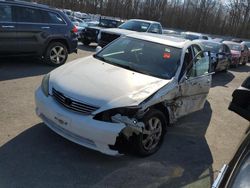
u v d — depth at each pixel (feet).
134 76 17.25
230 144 20.16
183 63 18.99
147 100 15.44
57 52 33.99
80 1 203.62
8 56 30.17
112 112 14.53
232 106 10.08
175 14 222.28
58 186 13.23
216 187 7.50
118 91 15.42
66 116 14.78
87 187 13.42
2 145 15.69
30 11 31.09
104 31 43.68
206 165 16.78
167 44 20.18
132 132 14.82
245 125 24.34
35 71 30.58
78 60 19.44
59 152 15.69
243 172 7.23
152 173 15.10
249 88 9.94
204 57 21.77
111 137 14.32
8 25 29.32
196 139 20.02
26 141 16.30
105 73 17.10
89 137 14.46
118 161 15.64
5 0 29.22
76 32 35.73
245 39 219.41
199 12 225.35
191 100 20.27
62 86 15.65
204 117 24.70
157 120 16.51
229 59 52.24
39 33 31.78
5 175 13.46
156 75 17.95
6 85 25.04
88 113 14.56
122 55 19.81
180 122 22.53
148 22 50.67
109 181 14.02
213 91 35.09
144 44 20.36
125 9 211.20
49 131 17.57
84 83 15.78
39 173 13.91
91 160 15.40
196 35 76.95
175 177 15.10
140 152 15.96
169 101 17.37
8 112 19.62
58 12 33.76
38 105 16.29
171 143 18.70
